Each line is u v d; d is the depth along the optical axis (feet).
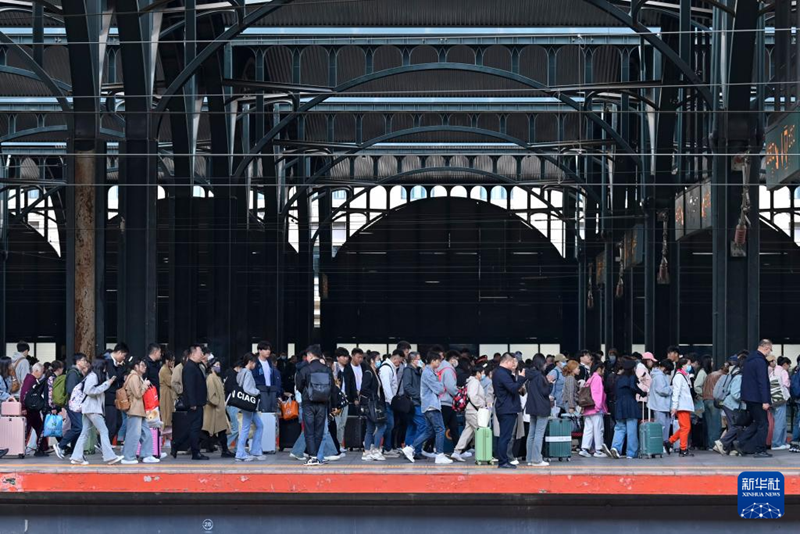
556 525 75.10
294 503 75.82
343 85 172.35
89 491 74.49
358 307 280.72
